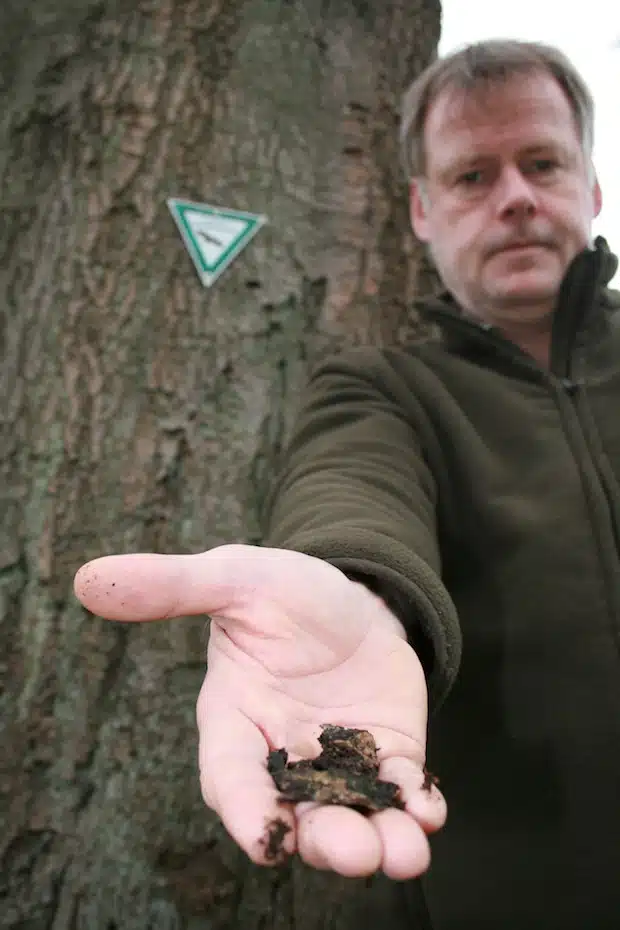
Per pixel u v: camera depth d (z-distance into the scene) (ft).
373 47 3.02
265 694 1.20
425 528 1.57
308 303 2.69
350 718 1.21
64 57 2.69
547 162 1.99
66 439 2.39
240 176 2.68
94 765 2.21
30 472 2.37
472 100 1.99
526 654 1.66
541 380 1.90
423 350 2.14
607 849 1.55
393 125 2.97
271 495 2.35
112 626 2.28
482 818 1.66
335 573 1.26
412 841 0.97
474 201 2.03
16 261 2.57
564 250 1.99
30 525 2.33
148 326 2.50
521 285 1.96
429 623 1.31
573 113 2.06
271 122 2.76
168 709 2.25
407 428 1.92
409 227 2.90
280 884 2.20
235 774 1.07
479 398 1.94
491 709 1.68
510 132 1.97
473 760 1.69
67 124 2.64
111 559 1.13
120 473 2.38
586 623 1.62
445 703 1.75
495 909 1.61
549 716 1.62
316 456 1.77
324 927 2.15
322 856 0.94
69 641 2.26
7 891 2.10
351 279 2.75
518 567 1.70
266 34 2.83
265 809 1.00
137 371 2.46
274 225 2.68
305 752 1.15
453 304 2.28
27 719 2.20
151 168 2.61
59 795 2.18
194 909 2.13
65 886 2.13
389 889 1.85
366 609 1.29
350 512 1.45
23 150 2.65
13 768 2.17
